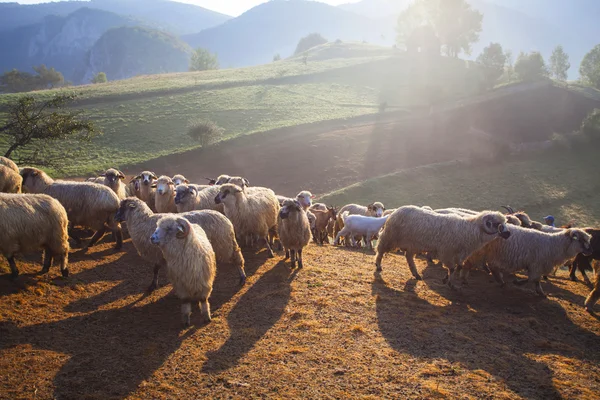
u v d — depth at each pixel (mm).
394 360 7121
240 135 55531
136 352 7203
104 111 64812
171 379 6473
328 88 85000
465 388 6430
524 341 8164
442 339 7930
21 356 6902
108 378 6461
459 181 46844
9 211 8875
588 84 101500
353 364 6965
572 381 6832
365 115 67875
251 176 46656
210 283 8352
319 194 43000
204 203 13812
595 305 10500
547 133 62656
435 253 10719
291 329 8102
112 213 12398
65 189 12273
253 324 8297
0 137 46156
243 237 13594
